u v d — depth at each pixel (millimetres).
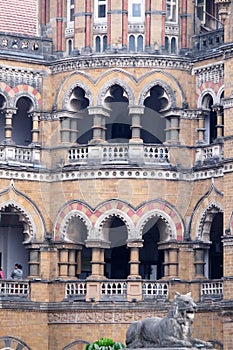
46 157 74438
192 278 72125
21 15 76688
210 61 72625
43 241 73562
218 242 74688
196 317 70562
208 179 71750
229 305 68000
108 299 71375
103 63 73312
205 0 77875
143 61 73125
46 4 76125
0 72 73938
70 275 73188
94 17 74125
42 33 75875
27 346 72188
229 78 70000
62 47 75062
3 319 71750
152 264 76375
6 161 73188
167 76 73312
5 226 75875
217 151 71562
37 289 73000
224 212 69438
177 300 47188
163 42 73562
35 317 72625
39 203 73812
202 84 73125
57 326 72375
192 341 46906
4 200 73000
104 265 75250
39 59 74812
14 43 74500
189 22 74062
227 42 70188
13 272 73750
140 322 48062
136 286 71438
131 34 73562
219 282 70312
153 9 73625
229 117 69812
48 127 74750
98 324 71375
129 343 48125
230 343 67938
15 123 75812
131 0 73812
